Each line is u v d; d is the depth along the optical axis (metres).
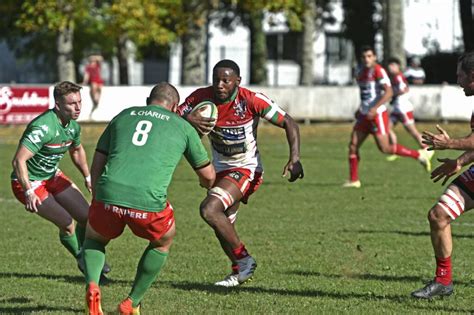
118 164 19.14
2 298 22.70
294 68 174.62
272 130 92.62
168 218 19.44
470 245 30.56
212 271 26.33
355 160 47.62
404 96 53.12
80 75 141.00
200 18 104.12
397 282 24.56
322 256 28.53
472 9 134.12
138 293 20.03
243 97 23.33
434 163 60.88
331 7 150.62
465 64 21.12
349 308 21.44
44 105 86.25
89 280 19.11
